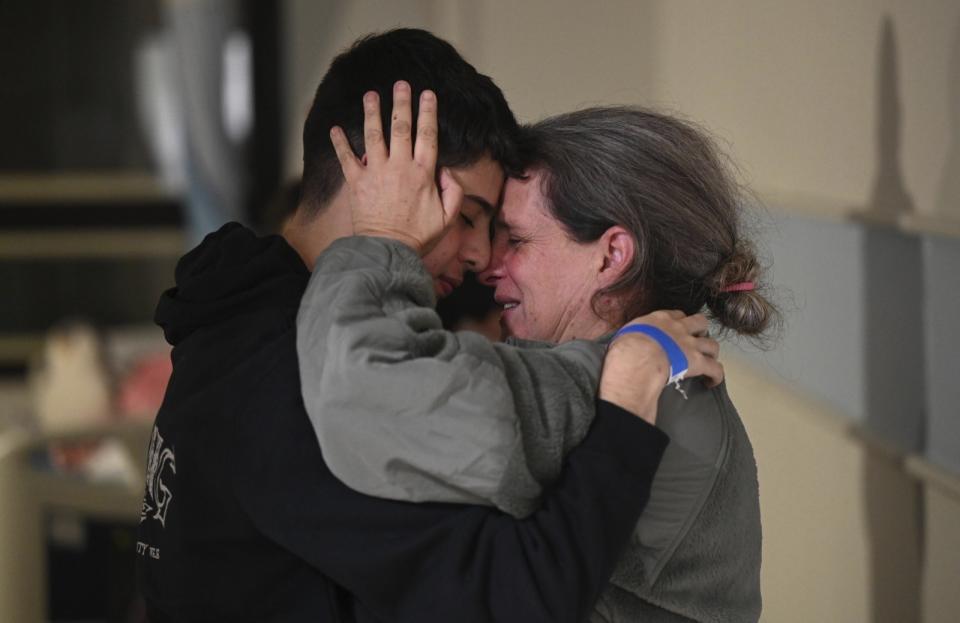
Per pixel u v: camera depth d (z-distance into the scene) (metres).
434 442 3.88
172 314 4.49
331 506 3.98
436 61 4.46
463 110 4.41
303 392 3.99
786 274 8.05
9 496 7.98
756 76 8.26
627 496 4.01
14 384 20.45
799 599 8.10
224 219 21.27
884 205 6.49
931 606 6.21
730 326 4.76
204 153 21.09
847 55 6.88
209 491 4.20
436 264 4.51
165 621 4.49
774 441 8.54
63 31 20.88
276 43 20.88
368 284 4.01
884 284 6.62
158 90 21.03
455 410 3.87
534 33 13.95
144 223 21.19
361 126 4.43
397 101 4.32
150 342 16.16
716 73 8.99
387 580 3.93
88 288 21.12
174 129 21.08
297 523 4.00
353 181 4.31
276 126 21.05
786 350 8.17
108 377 13.36
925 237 6.14
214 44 20.89
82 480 10.40
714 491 4.45
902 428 6.52
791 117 7.71
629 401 4.15
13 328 20.92
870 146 6.64
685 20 9.59
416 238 4.25
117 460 10.61
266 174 21.14
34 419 13.83
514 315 4.81
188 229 21.28
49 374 13.43
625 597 4.35
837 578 7.42
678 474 4.38
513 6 14.83
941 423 6.09
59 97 20.91
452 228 4.50
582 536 3.91
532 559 3.87
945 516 6.06
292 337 4.22
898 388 6.54
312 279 4.12
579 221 4.59
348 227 4.51
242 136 21.06
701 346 4.33
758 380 8.77
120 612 11.14
